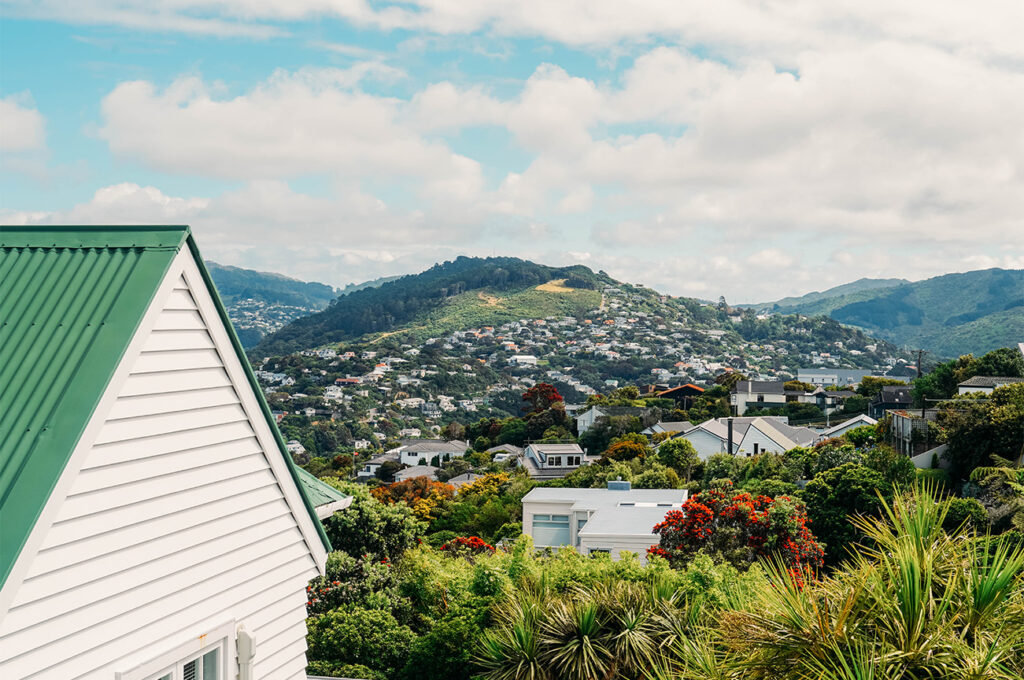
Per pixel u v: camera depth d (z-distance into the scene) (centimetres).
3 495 472
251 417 694
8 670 468
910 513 565
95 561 530
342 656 1155
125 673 546
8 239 629
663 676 705
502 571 1121
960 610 511
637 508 2477
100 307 559
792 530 1730
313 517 776
